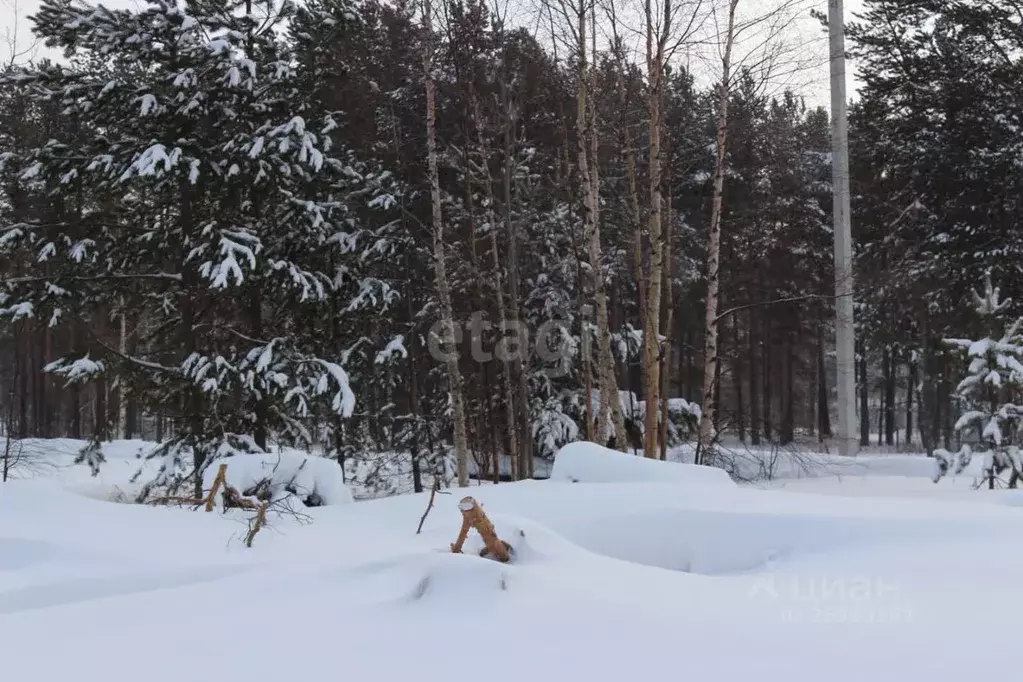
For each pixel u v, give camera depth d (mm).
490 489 9523
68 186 14297
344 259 17000
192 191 14961
